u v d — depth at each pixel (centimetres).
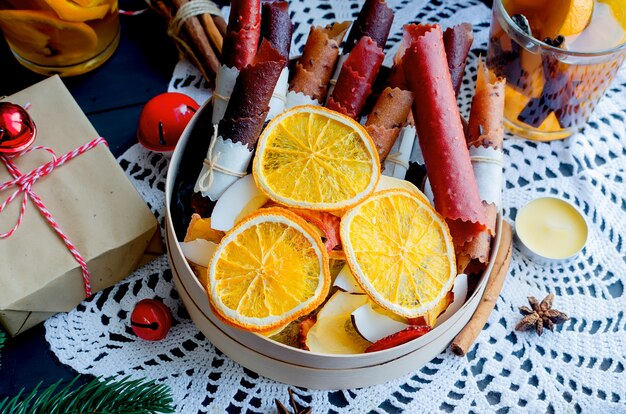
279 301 39
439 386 45
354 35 47
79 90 54
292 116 42
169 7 53
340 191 41
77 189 46
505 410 45
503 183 52
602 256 49
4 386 45
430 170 42
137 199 46
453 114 42
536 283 49
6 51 55
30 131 46
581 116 52
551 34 50
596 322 48
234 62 44
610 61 48
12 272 43
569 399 45
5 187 45
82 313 46
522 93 51
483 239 42
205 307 41
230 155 42
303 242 39
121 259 46
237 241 40
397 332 40
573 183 52
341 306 41
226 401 45
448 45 46
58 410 40
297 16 56
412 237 41
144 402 41
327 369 41
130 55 55
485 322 46
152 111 48
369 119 44
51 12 49
